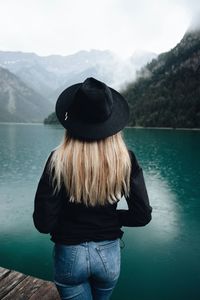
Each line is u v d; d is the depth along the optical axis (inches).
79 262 77.0
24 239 500.1
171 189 924.0
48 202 72.6
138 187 75.6
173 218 615.8
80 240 76.4
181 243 480.4
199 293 339.6
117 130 72.8
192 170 1299.2
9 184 977.5
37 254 446.6
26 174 1165.7
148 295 335.6
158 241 488.1
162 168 1360.7
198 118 5841.5
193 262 413.1
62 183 73.6
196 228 549.6
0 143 2677.2
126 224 82.4
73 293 81.1
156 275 379.9
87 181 71.7
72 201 74.1
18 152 1973.4
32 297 154.6
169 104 6633.9
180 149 2187.5
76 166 71.4
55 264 81.4
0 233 527.2
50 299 153.8
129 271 390.9
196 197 814.5
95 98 68.6
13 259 430.9
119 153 73.9
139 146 2404.0
